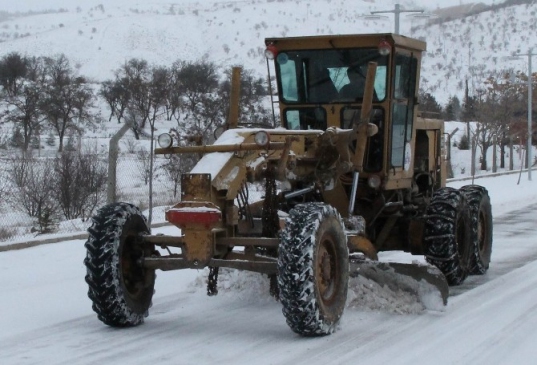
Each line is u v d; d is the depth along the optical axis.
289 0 132.25
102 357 6.68
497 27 118.94
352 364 6.43
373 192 9.83
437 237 9.60
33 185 18.03
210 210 7.11
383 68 9.45
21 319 8.08
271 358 6.59
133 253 7.70
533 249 13.19
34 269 11.06
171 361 6.54
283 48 9.88
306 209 7.20
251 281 9.15
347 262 7.62
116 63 99.06
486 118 40.56
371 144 9.56
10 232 15.27
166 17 124.88
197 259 7.29
